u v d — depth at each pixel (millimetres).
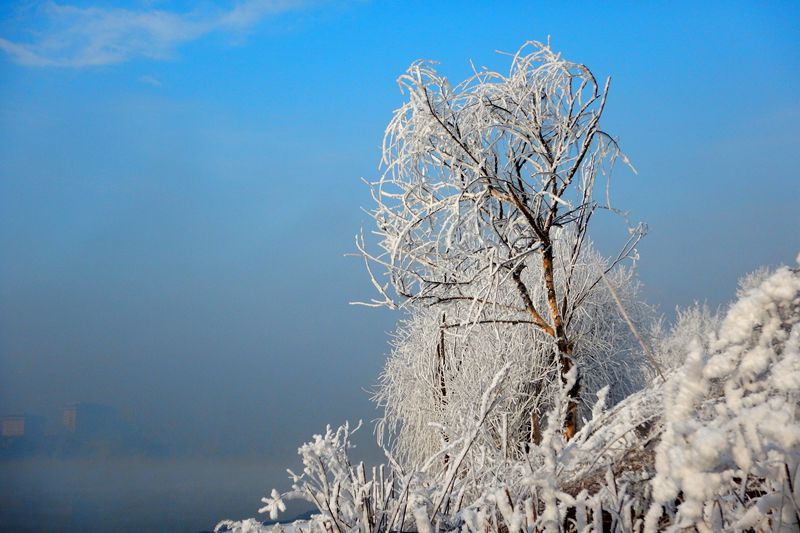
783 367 1794
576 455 2623
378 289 9086
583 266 12180
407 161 8898
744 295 2025
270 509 3379
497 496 2750
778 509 1697
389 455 3688
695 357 1754
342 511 3477
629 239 9141
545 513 2299
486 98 8711
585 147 8484
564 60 8570
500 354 11711
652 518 2100
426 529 2879
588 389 12688
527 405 11172
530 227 8766
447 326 9164
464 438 3658
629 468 2949
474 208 8320
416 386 13680
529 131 8562
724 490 1923
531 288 12609
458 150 8555
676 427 1594
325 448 3527
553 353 11914
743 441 1539
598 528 2297
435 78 8594
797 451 1562
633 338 13977
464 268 9117
